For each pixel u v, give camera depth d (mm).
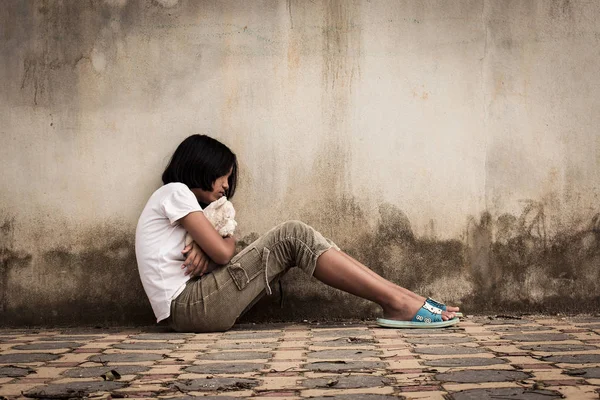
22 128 4070
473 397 2027
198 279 3689
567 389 2102
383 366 2545
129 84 4047
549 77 4039
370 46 4039
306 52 4035
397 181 4035
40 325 4035
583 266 4039
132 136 4051
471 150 4039
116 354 2967
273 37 4039
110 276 4051
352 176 4039
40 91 4059
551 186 4035
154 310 3682
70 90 4059
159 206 3631
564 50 4039
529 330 3439
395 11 4031
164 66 4043
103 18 4043
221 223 3686
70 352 3043
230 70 4043
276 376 2416
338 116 4039
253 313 4047
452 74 4035
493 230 4039
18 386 2324
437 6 4031
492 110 4039
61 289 4051
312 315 4047
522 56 4039
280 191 4047
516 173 4039
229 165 3812
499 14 4031
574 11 4043
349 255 4039
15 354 3002
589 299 4039
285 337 3381
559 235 4043
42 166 4062
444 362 2594
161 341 3336
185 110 4047
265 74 4043
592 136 4043
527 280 4039
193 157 3742
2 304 4051
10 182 4070
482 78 4035
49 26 4047
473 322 3779
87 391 2230
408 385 2217
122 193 4059
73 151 4059
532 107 4039
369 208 4039
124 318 4051
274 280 3766
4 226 4059
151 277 3639
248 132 4047
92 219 4051
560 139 4043
